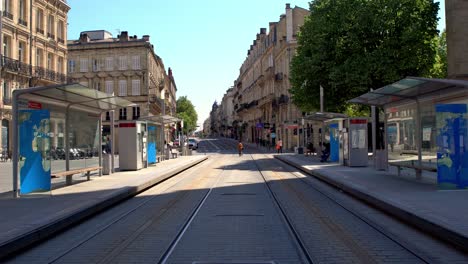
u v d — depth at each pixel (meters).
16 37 40.53
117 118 66.75
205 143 111.56
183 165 28.81
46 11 46.16
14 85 40.19
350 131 24.66
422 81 12.62
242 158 43.81
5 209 10.72
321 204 12.64
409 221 9.48
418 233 8.63
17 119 13.09
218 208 11.98
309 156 40.09
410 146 16.91
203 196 14.66
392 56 32.66
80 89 13.73
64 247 7.88
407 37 31.58
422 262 6.63
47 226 8.67
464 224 8.11
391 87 14.12
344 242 7.94
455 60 25.30
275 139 71.12
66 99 15.77
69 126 16.64
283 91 63.22
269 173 24.38
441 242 7.84
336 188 16.55
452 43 25.47
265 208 11.94
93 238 8.57
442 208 9.97
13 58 40.03
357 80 32.47
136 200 14.18
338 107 36.94
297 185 17.89
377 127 39.00
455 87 13.10
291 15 60.62
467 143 13.57
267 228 9.26
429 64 32.94
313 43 36.06
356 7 33.22
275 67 70.06
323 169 22.97
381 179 17.03
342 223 9.77
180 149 53.53
